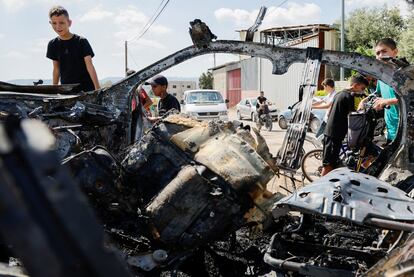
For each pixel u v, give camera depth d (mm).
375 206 2428
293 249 2635
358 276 2201
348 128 4730
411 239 1987
